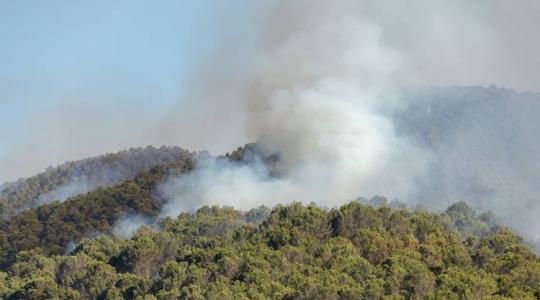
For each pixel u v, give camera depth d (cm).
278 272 18650
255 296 16912
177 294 18000
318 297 16600
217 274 19312
